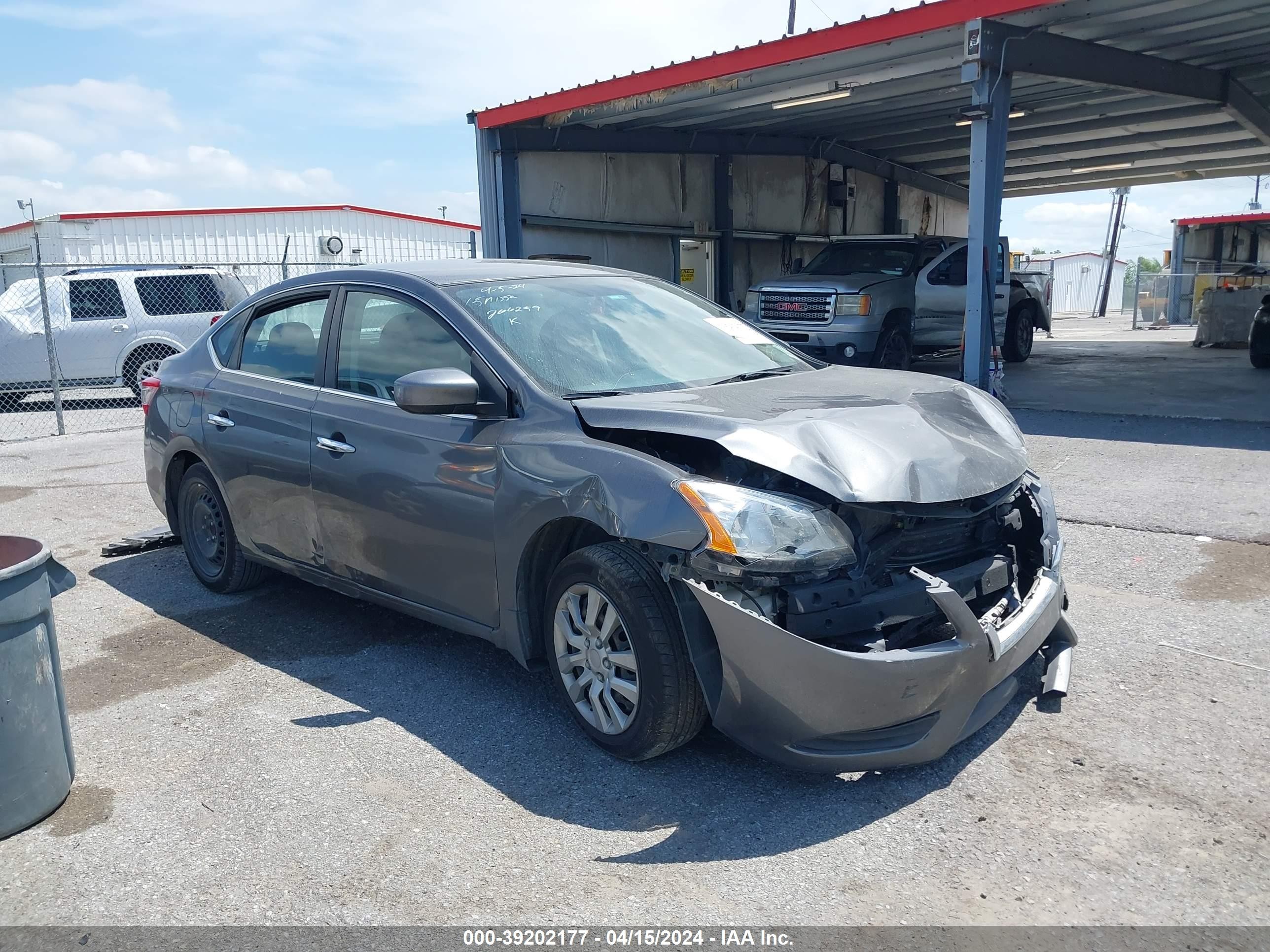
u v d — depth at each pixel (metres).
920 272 13.60
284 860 2.93
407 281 4.30
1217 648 4.20
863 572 3.13
